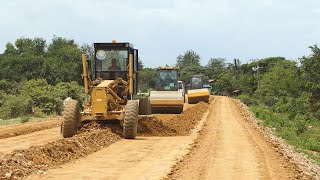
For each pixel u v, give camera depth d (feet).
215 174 41.96
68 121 65.82
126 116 66.80
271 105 241.14
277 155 55.88
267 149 61.05
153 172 41.65
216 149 59.00
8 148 57.52
